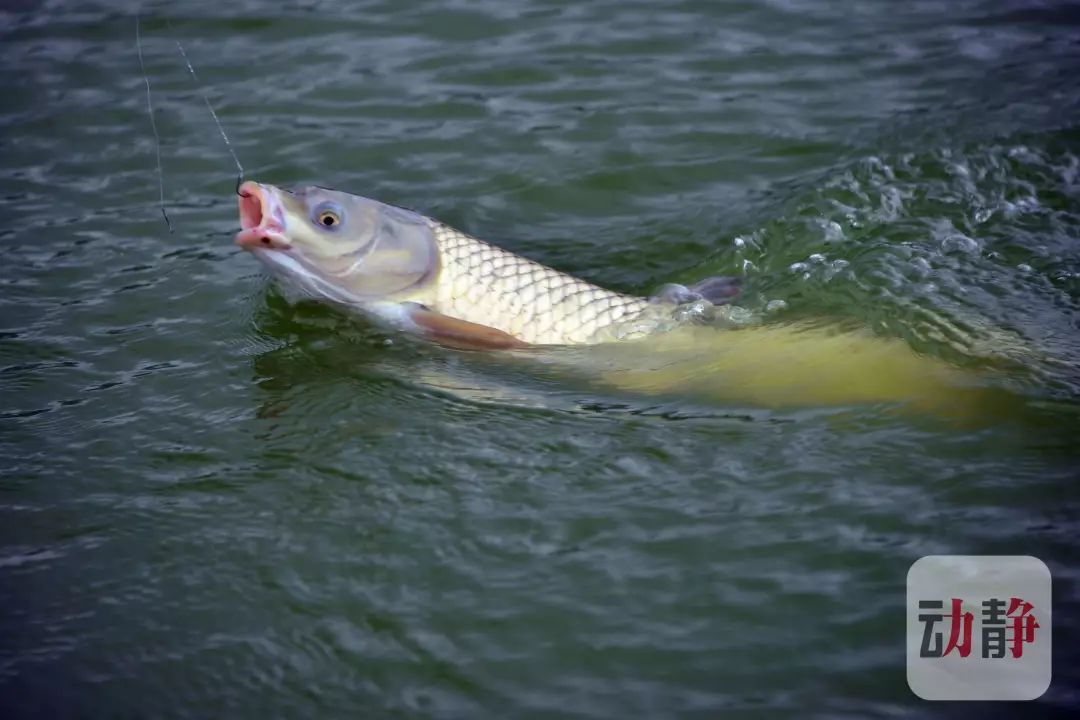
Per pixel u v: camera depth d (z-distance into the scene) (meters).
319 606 7.38
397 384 9.45
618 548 7.61
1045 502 7.70
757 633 6.95
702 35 14.46
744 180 12.18
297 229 9.85
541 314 9.77
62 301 10.75
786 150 12.52
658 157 12.53
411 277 10.00
